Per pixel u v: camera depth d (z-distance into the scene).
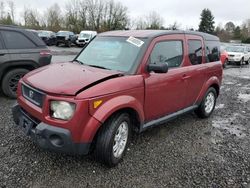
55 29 62.50
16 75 6.74
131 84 3.84
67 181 3.41
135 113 4.00
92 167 3.75
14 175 3.45
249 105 7.90
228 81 12.52
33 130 3.53
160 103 4.50
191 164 4.04
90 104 3.30
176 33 4.98
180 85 4.91
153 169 3.82
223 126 5.84
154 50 4.38
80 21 64.69
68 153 3.37
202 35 5.79
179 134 5.18
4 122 5.15
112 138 3.61
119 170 3.74
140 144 4.59
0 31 6.48
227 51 22.41
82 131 3.31
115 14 66.31
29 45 6.89
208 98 6.15
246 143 4.99
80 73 3.80
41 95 3.46
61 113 3.28
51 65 4.42
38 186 3.28
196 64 5.47
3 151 4.02
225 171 3.91
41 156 3.94
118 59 4.30
